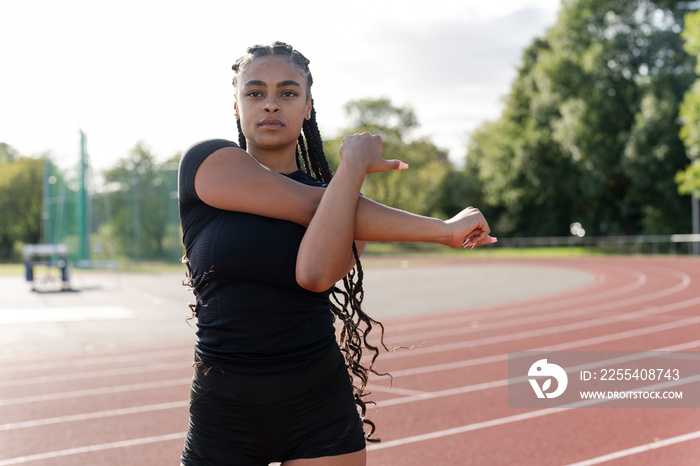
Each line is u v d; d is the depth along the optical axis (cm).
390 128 6234
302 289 179
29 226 5888
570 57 4409
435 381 752
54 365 917
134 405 680
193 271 183
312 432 181
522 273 2886
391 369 826
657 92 4084
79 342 1131
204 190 177
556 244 4731
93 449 535
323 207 168
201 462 183
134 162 3484
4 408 675
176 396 718
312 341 183
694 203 3762
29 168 5841
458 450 507
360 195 178
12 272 3728
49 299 1948
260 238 174
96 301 1867
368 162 171
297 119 187
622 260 3684
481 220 180
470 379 761
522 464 474
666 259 3638
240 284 176
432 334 1136
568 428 561
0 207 5781
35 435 576
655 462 474
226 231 175
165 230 3622
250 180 174
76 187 2434
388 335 1133
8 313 1562
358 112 6291
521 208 5334
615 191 4672
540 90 4797
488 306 1580
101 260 3406
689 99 3262
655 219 4388
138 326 1330
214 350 180
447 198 6281
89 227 2300
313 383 181
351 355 204
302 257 167
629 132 4253
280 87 184
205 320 182
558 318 1326
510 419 591
